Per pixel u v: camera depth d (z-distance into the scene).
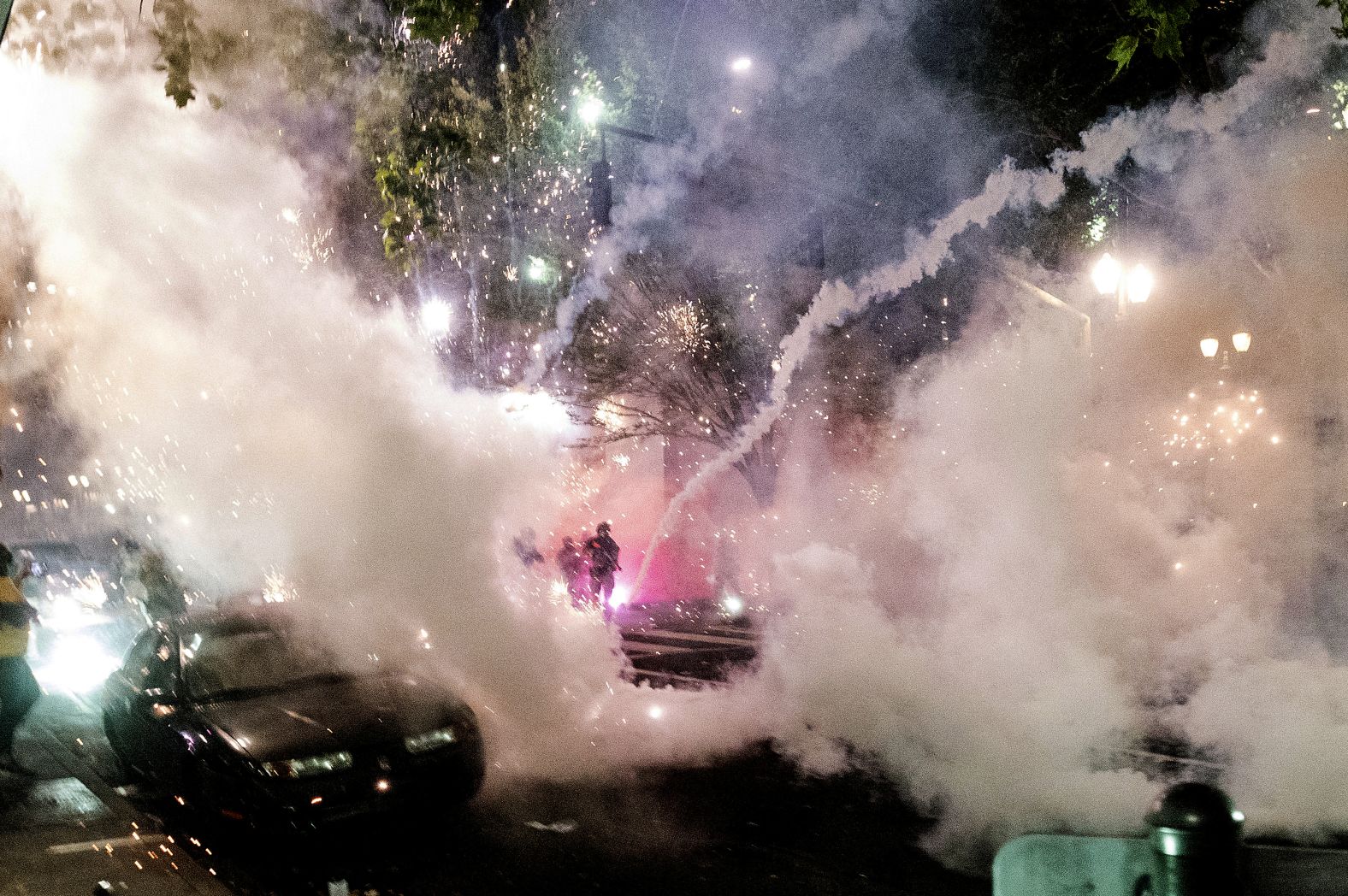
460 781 7.58
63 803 7.74
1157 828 2.53
